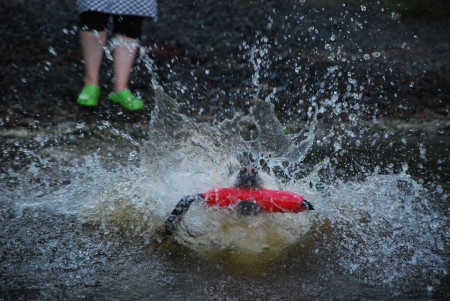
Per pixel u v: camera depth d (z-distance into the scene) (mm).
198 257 6246
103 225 6965
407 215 7336
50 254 6285
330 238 6703
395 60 14445
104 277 5832
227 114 11102
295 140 10180
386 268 6102
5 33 15078
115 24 10805
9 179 8297
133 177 8344
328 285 5730
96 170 8664
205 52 14539
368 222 7129
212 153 7812
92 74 11023
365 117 11336
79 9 10594
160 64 13602
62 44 14531
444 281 5852
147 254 6316
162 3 18875
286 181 8180
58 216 7191
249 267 6047
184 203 6152
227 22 17078
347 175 8719
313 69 13688
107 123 10617
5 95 11578
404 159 9469
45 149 9484
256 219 6270
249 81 12875
